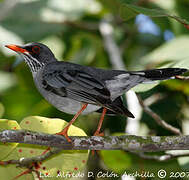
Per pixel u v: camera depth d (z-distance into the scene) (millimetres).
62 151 9438
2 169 9047
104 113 10820
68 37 17609
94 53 17453
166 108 14492
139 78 9805
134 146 9195
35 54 12094
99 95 9797
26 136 8781
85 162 9469
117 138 9242
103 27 16531
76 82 10492
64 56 17438
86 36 17500
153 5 14641
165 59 12359
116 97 10422
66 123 9664
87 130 14766
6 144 9266
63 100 10867
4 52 14688
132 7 9133
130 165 12297
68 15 16266
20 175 9078
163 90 14523
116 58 14734
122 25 17188
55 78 10969
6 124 9266
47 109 14602
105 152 12234
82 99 10203
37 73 11992
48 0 16578
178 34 14617
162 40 17750
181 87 14273
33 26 15852
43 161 9328
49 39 17141
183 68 9680
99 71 10641
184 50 12266
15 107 16125
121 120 14648
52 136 8984
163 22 16875
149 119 14016
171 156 11859
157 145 9164
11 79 16719
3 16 15172
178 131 11617
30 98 16281
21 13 15797
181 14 14391
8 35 15000
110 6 16172
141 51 17688
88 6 17375
